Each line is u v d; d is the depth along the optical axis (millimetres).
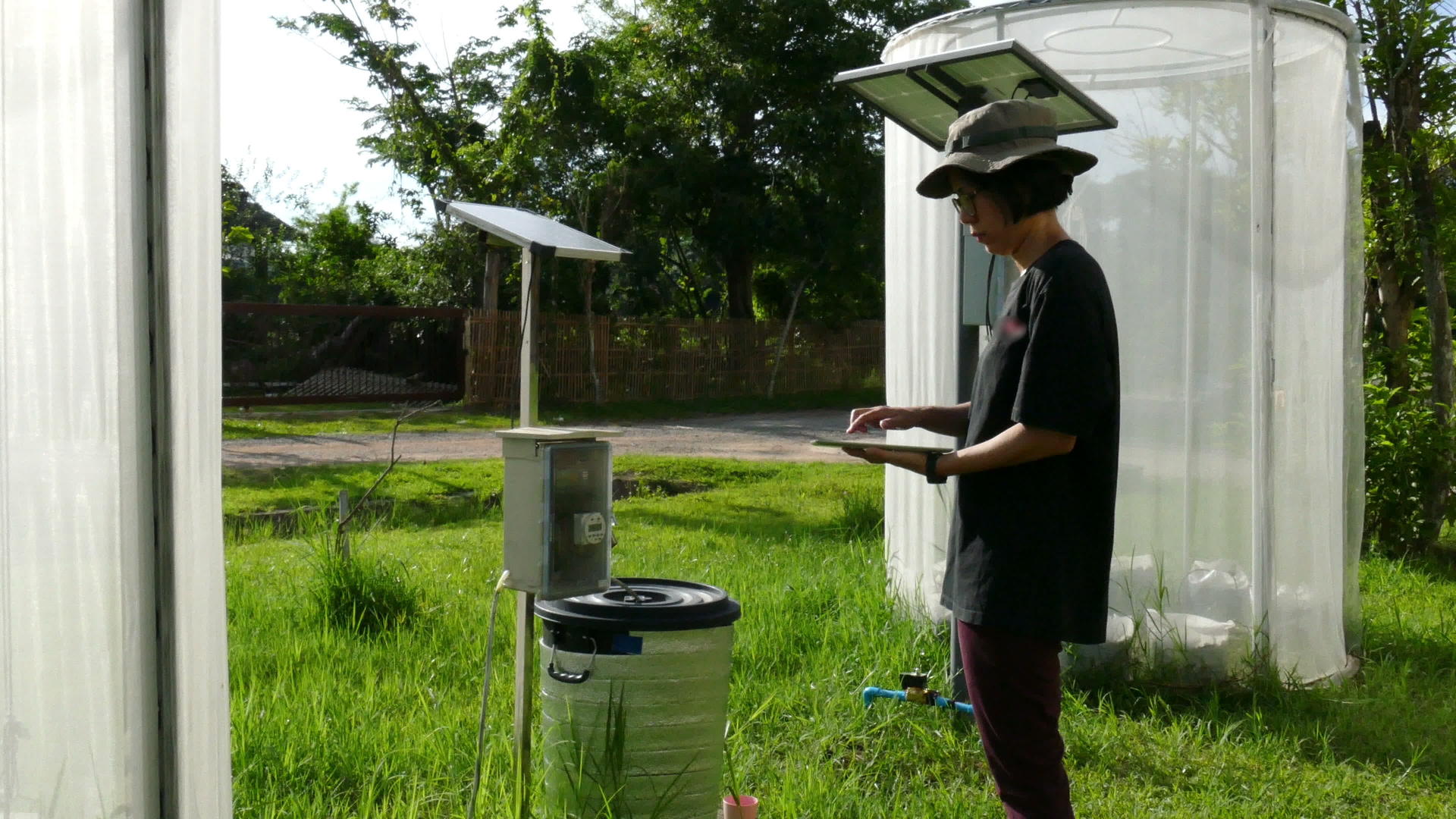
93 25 2086
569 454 2941
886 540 6336
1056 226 2867
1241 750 4379
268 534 9570
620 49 30203
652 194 27891
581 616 3004
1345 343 5680
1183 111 5160
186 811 2227
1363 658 5754
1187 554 5199
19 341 2039
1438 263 8648
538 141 27281
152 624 2139
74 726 2086
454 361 25922
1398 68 8531
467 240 28312
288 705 4289
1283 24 5125
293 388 24234
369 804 3426
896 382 6195
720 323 29234
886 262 6297
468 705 4570
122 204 2102
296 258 34938
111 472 2105
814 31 28547
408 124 29141
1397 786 4098
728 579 7051
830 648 5457
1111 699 4914
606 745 3002
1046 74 3490
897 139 6098
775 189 29781
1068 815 2846
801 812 3578
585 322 26453
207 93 2295
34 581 2059
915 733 4379
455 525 10430
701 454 17312
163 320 2146
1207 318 5156
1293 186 5211
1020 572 2748
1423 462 8430
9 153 2029
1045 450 2672
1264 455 5113
